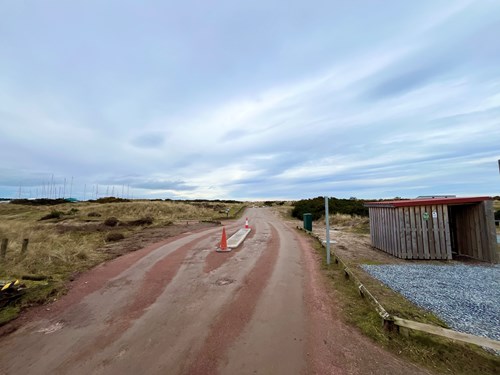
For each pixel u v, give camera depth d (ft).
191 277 21.08
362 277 21.04
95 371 9.48
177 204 112.88
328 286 18.58
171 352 10.61
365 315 13.75
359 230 51.44
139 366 9.73
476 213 28.04
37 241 35.45
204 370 9.47
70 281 20.11
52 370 9.59
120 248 33.17
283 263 25.50
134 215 87.15
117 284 19.48
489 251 26.45
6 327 12.94
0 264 23.56
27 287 17.93
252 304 15.47
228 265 24.81
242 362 9.91
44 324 13.24
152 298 16.63
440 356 10.23
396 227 28.53
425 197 37.52
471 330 12.23
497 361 9.91
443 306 15.03
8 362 10.12
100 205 104.53
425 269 23.57
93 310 14.87
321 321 13.17
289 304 15.42
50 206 117.50
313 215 78.33
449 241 27.55
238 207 132.05
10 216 87.86
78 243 35.09
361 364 9.75
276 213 108.37
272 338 11.60
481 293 17.22
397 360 9.98
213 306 15.24
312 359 10.05
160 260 26.89
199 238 41.16
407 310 14.46
